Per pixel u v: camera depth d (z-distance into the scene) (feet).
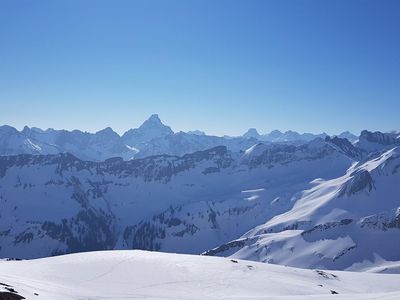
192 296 301.02
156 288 323.98
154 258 417.49
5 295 178.50
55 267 369.30
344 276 508.94
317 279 448.24
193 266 398.42
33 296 198.59
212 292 324.60
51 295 222.89
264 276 396.16
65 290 263.29
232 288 340.59
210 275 374.84
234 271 397.80
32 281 270.87
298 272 461.78
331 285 437.99
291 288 365.20
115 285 325.62
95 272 358.64
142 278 351.05
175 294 306.55
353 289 437.99
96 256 420.77
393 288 458.09
